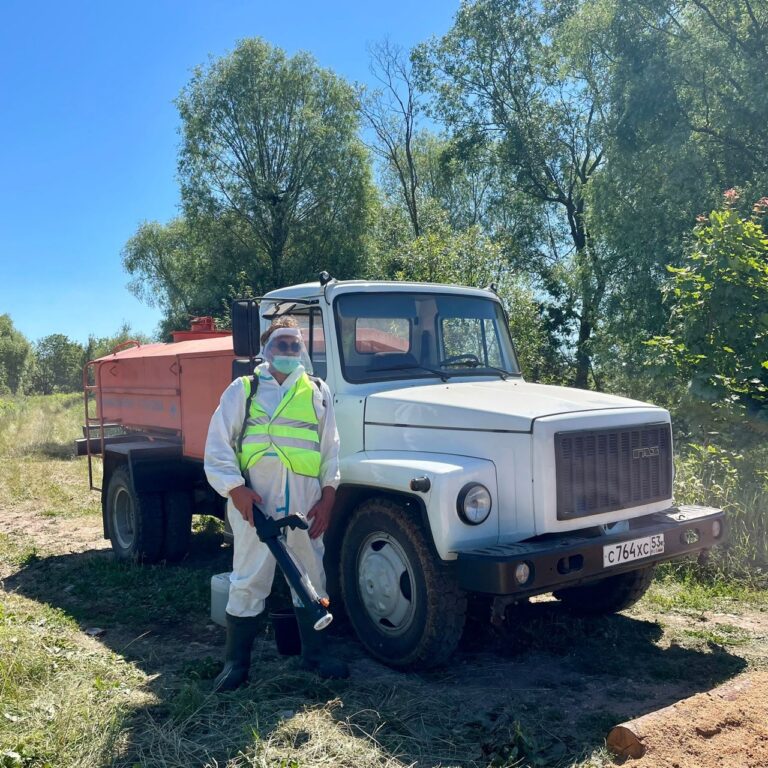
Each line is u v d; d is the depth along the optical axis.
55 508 10.26
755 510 6.63
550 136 24.06
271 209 28.61
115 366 8.01
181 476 6.99
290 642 4.59
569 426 4.16
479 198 31.80
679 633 4.99
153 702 3.88
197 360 6.36
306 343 5.27
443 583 4.08
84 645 4.86
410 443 4.59
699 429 8.52
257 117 28.39
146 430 7.50
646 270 16.28
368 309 5.19
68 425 21.30
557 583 3.90
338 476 4.20
